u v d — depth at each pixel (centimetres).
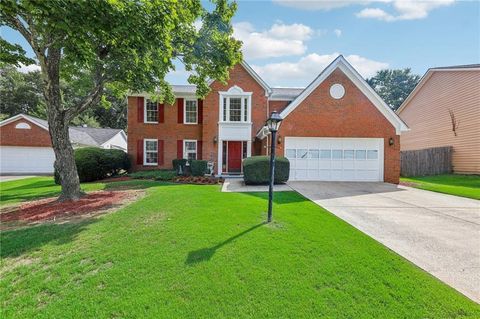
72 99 3381
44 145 2331
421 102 2230
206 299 328
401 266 402
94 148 1552
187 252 448
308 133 1350
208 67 1121
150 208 730
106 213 711
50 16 569
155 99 1411
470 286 354
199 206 734
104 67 941
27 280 387
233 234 521
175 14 748
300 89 2100
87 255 456
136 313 306
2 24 784
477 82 1688
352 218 674
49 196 1048
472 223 638
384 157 1358
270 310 308
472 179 1538
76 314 308
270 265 403
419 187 1219
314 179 1366
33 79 3747
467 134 1752
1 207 876
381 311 304
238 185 1219
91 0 575
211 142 1686
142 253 452
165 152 1834
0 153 2277
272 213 666
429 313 300
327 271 387
